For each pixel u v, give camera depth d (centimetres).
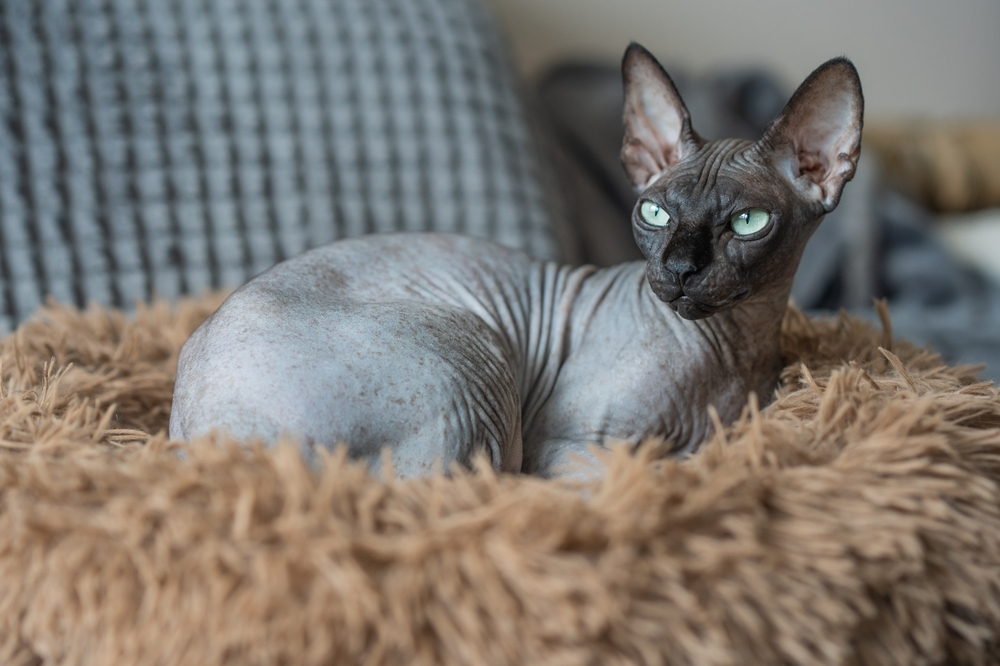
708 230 62
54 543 53
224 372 59
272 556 51
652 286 63
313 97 107
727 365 69
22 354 71
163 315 83
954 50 182
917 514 55
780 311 69
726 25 166
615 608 50
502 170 112
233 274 101
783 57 171
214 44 105
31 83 99
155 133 101
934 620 55
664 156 70
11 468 55
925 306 126
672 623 51
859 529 54
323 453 55
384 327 62
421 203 108
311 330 61
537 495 53
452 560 51
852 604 53
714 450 57
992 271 138
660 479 54
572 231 118
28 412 61
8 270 96
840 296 127
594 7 159
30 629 54
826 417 60
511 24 156
